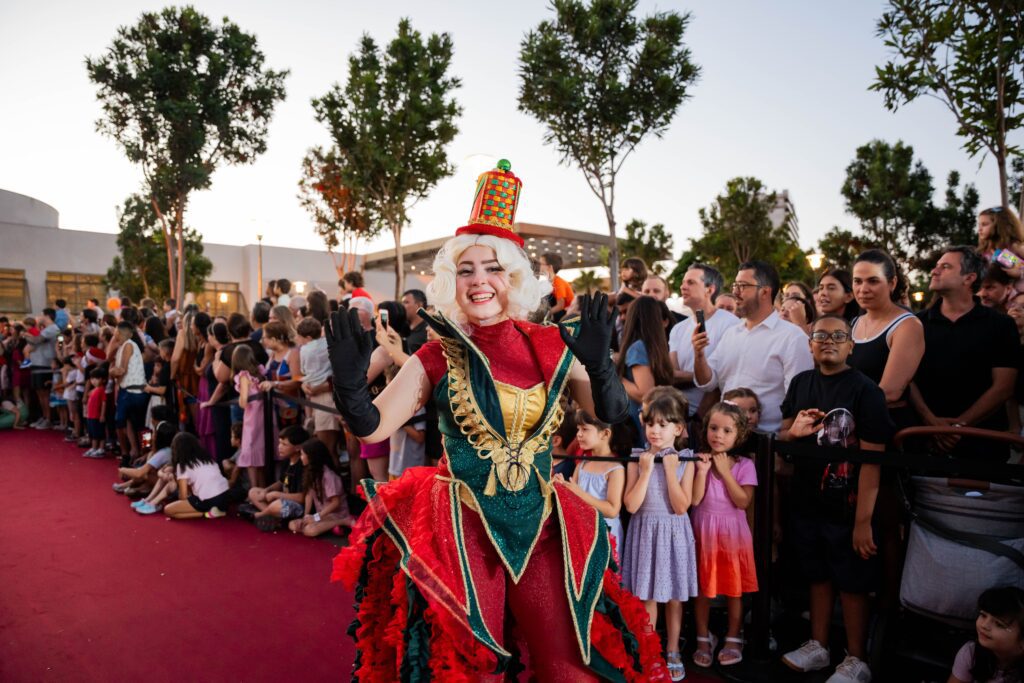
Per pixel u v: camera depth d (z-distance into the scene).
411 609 1.78
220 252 37.38
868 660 3.03
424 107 18.81
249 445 5.99
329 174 23.08
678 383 4.22
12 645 3.50
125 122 22.64
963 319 3.47
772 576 3.54
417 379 2.01
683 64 13.73
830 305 4.40
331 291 36.91
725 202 27.53
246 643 3.49
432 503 1.91
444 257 2.03
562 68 13.80
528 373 1.96
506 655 1.76
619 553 3.40
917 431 2.90
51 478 7.32
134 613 3.87
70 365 10.07
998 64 6.27
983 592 2.53
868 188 23.67
